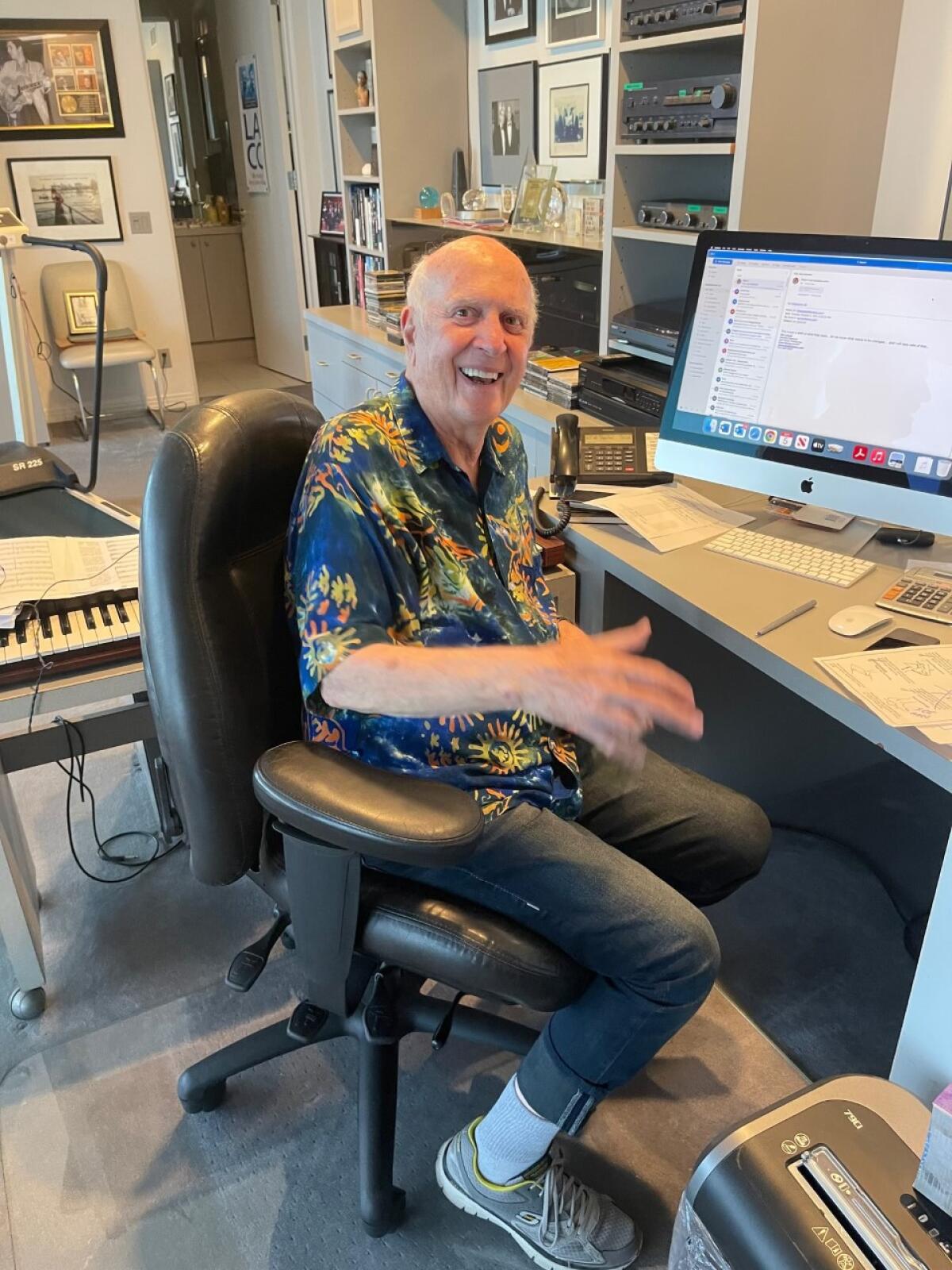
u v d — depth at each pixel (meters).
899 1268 0.79
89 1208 1.29
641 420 2.17
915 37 1.87
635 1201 1.28
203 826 1.09
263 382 6.03
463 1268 1.21
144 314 5.18
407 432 1.11
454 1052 1.53
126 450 4.63
